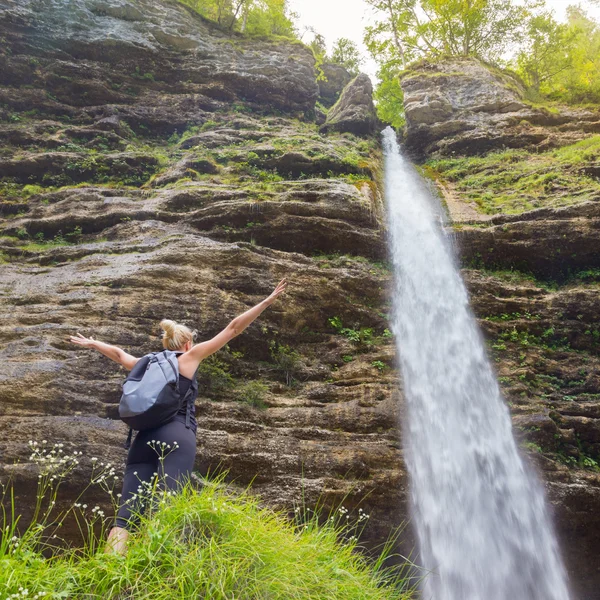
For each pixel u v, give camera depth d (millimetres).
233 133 20469
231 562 3578
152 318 11141
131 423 4215
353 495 9578
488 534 10703
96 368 9852
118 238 13867
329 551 4367
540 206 17094
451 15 31016
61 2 22703
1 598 3127
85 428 8789
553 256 15430
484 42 31344
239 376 11414
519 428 11453
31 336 10031
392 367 12203
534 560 10359
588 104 25797
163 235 13742
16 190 16375
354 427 10648
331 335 12836
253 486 9336
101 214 14469
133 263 12227
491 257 15656
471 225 16312
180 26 24891
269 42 26703
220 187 15742
